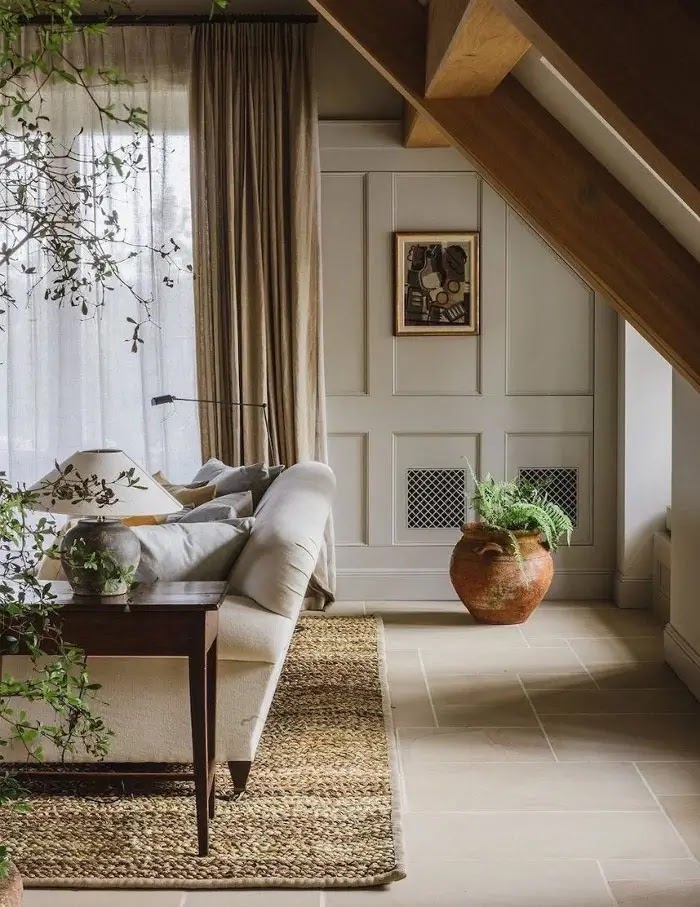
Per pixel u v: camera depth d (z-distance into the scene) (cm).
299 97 558
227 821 296
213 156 557
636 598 572
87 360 565
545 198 337
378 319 585
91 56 551
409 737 373
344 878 264
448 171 579
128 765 328
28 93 539
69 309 557
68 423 563
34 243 551
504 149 339
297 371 565
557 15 177
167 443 569
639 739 370
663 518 566
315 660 465
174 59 559
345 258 583
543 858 279
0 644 176
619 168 323
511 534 525
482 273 582
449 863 276
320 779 327
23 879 263
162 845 281
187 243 566
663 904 253
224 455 570
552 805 313
